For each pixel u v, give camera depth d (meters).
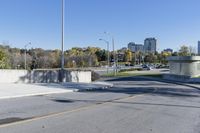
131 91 27.27
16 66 87.19
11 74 31.23
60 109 13.73
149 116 12.47
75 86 30.41
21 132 8.65
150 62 173.62
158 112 13.78
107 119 11.36
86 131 9.06
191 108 15.80
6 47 106.12
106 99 19.03
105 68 118.25
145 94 23.75
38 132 8.71
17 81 31.81
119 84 40.72
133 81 49.88
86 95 21.98
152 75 70.88
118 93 24.44
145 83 43.97
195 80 48.59
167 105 16.72
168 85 39.28
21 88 24.69
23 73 32.31
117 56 112.94
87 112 13.03
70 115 12.03
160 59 173.12
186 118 12.33
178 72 60.34
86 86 31.11
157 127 10.16
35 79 33.66
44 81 34.69
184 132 9.49
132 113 13.16
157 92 26.45
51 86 28.72
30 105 15.08
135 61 161.38
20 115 11.73
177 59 60.06
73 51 150.00
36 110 13.25
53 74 35.88
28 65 102.19
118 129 9.55
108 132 9.05
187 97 22.59
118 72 88.69
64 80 37.31
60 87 28.16
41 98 18.98
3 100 17.48
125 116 12.24
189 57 57.47
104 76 68.81
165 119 11.86
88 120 10.99
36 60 107.44
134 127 10.00
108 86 33.97
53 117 11.42
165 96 22.62
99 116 12.02
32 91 22.61
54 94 22.50
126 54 157.88
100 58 147.50
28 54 115.19
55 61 112.69
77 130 9.16
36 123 10.09
